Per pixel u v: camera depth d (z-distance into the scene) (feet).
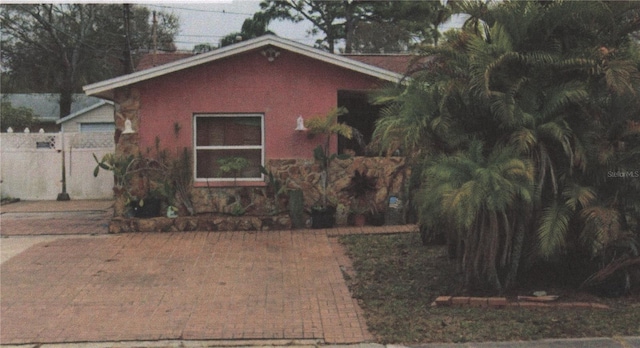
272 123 39.09
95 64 97.91
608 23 22.65
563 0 21.97
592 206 21.22
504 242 22.44
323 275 26.66
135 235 35.73
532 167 20.49
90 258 29.96
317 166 39.04
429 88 23.66
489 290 22.98
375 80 38.78
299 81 39.04
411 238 34.06
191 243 33.35
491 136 22.84
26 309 22.08
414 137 21.85
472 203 19.76
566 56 22.18
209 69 38.63
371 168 39.06
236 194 38.73
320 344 18.62
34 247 32.53
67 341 18.95
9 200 52.85
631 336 18.60
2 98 95.71
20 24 91.91
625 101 21.48
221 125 39.42
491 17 23.36
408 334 19.13
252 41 37.55
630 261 21.85
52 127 97.14
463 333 19.04
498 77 22.08
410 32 98.07
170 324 20.38
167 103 38.42
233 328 19.95
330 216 37.68
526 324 19.66
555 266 24.17
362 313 21.40
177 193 38.32
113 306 22.41
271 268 27.94
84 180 55.36
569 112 22.25
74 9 93.76
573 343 18.10
